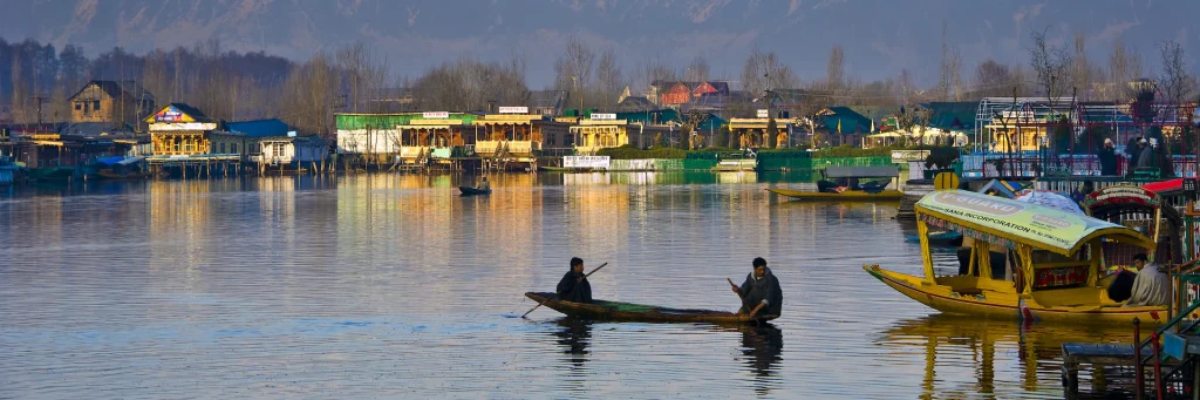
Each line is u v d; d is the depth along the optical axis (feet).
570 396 260.62
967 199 343.26
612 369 283.38
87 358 299.38
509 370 283.38
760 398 257.55
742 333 321.73
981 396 257.14
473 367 287.07
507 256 517.55
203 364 292.40
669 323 334.44
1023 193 482.69
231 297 396.78
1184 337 216.13
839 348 302.86
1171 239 371.97
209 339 322.14
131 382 275.39
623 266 475.72
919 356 293.23
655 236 606.96
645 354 297.94
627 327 330.75
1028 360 287.48
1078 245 309.83
